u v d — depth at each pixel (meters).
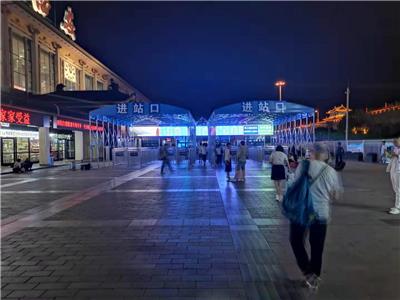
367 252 5.91
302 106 25.42
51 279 4.88
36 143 30.84
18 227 7.89
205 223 8.06
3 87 27.16
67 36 42.31
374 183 15.44
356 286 4.60
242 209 9.69
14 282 4.79
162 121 33.88
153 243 6.51
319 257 4.59
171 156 35.06
